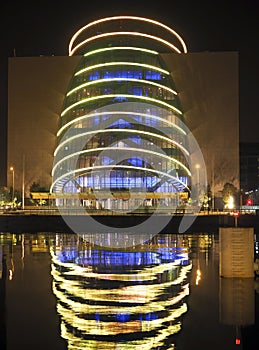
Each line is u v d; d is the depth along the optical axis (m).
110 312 19.27
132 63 113.69
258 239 49.62
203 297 21.61
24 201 119.75
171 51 123.38
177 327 17.30
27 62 124.56
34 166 123.44
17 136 124.12
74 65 123.31
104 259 35.56
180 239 52.59
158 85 113.25
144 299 21.55
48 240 51.81
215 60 123.06
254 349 15.03
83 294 22.73
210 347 15.29
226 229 26.47
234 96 122.44
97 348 15.32
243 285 24.27
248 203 123.38
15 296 22.27
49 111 124.00
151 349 15.20
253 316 18.52
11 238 54.53
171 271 29.39
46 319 18.36
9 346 15.48
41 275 28.16
